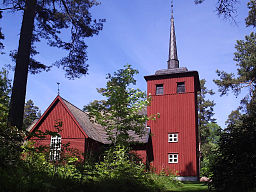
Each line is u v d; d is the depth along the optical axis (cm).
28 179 548
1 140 644
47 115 2500
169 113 2880
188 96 2870
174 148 2752
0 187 484
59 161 807
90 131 2509
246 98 3288
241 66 3528
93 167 981
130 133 2633
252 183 726
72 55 1734
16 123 1157
